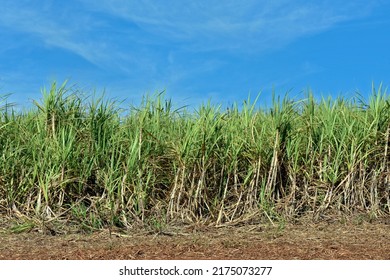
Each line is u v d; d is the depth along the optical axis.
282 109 7.25
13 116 7.42
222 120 7.22
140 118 7.18
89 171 6.78
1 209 6.64
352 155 6.98
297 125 7.42
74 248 5.31
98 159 6.96
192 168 6.82
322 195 7.00
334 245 5.38
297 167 7.00
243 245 5.39
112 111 7.41
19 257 4.96
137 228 6.26
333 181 6.92
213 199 6.93
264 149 7.09
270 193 6.88
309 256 4.96
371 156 7.18
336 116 7.33
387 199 7.04
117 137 7.11
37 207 6.43
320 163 7.09
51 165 6.77
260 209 6.73
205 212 6.78
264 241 5.64
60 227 6.17
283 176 7.20
